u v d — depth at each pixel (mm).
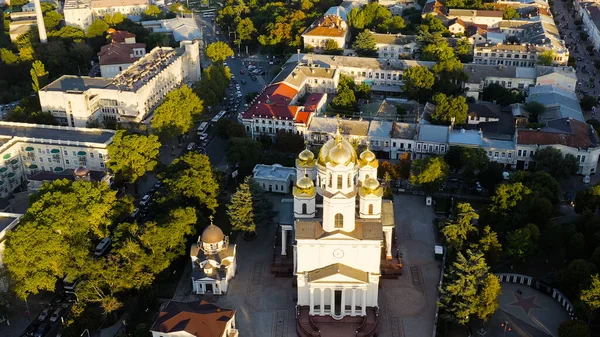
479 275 197500
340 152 186625
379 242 194875
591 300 190125
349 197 190625
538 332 199125
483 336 198125
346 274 195250
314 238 196000
